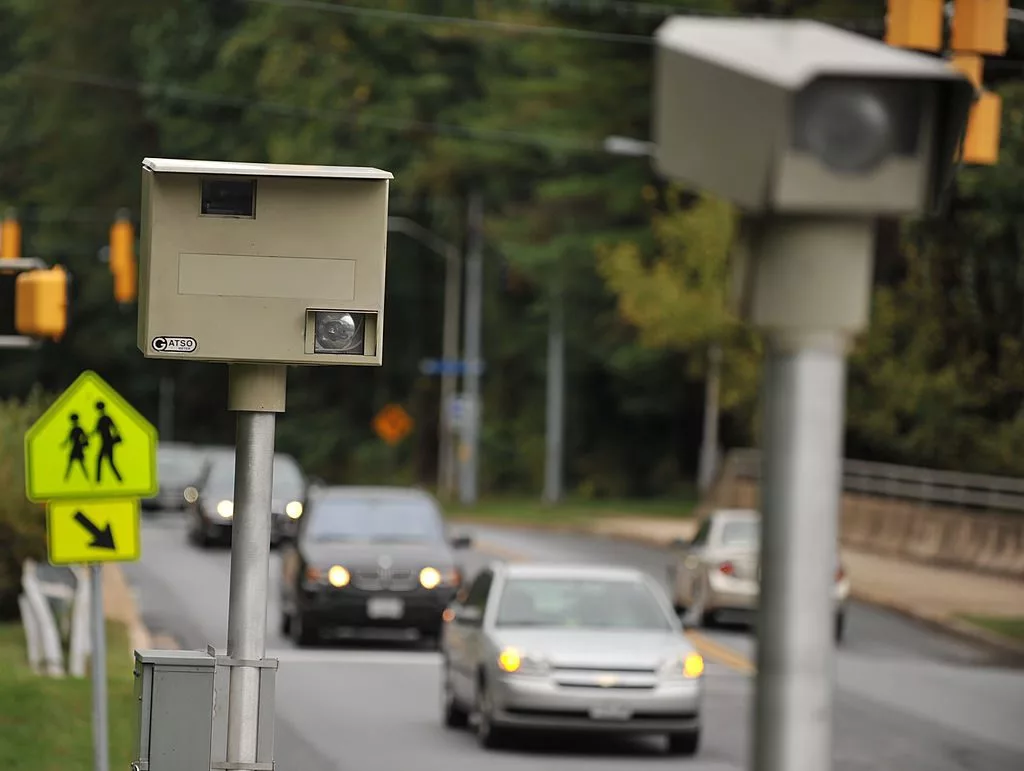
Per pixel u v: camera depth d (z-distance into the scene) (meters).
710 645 91.81
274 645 90.38
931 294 138.75
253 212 26.48
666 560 148.12
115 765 50.12
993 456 151.25
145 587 112.81
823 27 12.44
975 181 125.69
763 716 11.48
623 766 57.34
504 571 64.19
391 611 88.12
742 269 11.91
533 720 59.31
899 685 79.06
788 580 11.51
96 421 44.41
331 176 26.41
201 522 143.62
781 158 11.32
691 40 11.80
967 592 119.94
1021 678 83.06
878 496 170.75
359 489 95.56
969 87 11.46
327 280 26.56
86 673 66.50
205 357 26.47
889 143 11.48
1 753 49.34
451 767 56.38
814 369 11.64
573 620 62.62
